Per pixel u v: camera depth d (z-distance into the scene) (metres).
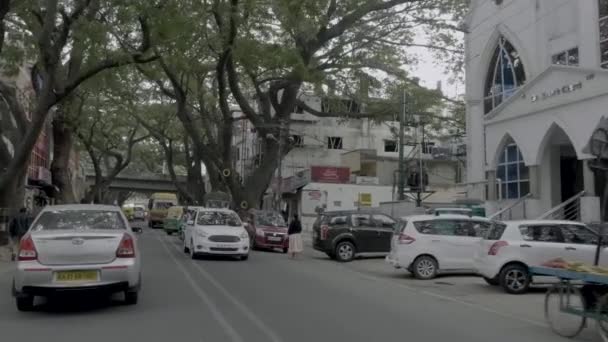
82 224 10.34
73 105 33.31
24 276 9.34
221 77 29.58
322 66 31.97
